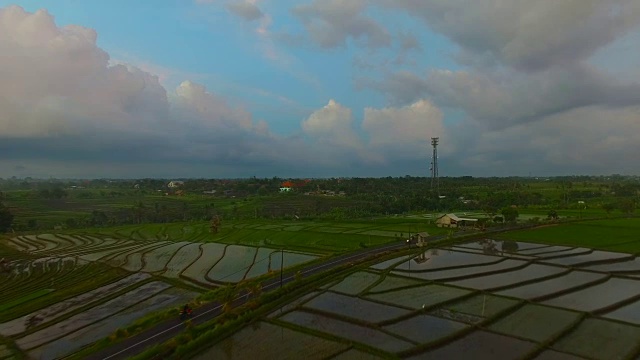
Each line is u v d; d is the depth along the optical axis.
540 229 121.56
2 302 73.06
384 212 188.62
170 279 80.69
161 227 169.00
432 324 47.75
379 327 47.12
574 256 84.38
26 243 139.75
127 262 100.88
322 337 45.19
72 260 107.44
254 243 119.44
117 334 49.34
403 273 73.25
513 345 41.41
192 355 42.03
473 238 109.75
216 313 55.78
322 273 72.19
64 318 60.31
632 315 49.81
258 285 61.94
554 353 39.44
